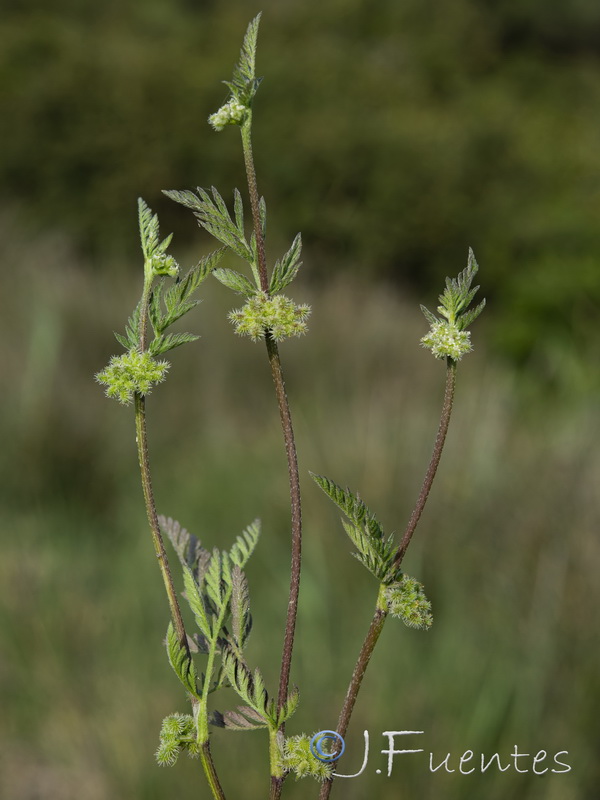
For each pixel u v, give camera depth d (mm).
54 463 4250
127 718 2699
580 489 3410
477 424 4297
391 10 13375
